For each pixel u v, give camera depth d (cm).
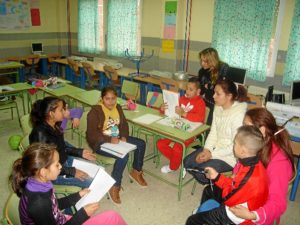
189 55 532
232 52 460
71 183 209
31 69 719
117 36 638
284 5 398
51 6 757
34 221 134
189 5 507
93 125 258
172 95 289
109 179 188
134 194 278
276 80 429
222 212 163
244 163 152
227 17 453
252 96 377
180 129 261
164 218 245
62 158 212
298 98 355
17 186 137
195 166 241
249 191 148
